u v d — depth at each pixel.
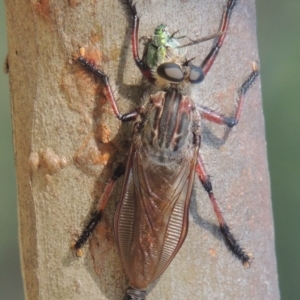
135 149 0.24
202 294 0.24
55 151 0.24
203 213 0.24
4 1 0.24
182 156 0.24
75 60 0.23
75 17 0.23
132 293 0.23
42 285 0.24
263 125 0.24
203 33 0.24
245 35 0.24
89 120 0.24
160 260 0.23
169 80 0.24
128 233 0.24
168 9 0.24
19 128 0.24
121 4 0.23
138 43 0.24
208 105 0.24
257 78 0.24
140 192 0.24
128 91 0.24
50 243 0.24
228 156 0.24
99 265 0.24
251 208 0.24
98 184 0.24
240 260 0.24
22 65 0.24
